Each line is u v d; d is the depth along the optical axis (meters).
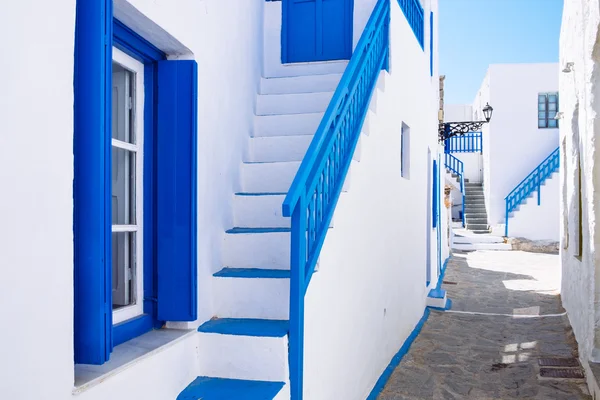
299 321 2.92
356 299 4.22
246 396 2.77
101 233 2.27
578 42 5.39
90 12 2.26
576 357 5.80
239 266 3.75
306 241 3.14
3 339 1.73
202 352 3.10
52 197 1.92
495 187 20.64
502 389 4.94
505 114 20.56
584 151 5.09
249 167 4.37
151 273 3.09
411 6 7.36
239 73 4.32
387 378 5.11
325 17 5.98
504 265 14.34
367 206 4.61
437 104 11.11
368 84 4.77
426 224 8.58
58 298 1.95
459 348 6.32
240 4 4.36
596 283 4.68
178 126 3.10
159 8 2.76
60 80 1.96
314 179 3.16
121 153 3.10
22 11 1.80
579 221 6.46
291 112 5.12
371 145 4.77
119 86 3.09
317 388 3.26
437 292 9.16
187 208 3.07
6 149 1.73
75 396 2.05
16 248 1.77
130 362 2.42
